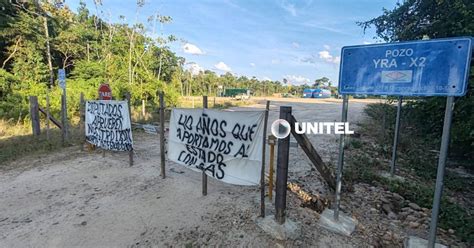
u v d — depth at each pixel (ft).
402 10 24.32
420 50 8.41
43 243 9.74
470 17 18.08
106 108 19.43
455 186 18.07
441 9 20.80
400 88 8.89
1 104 37.86
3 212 11.98
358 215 12.27
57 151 22.20
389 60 9.07
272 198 12.75
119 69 60.49
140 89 56.29
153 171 17.03
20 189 14.48
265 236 9.89
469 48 7.57
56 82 53.42
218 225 10.64
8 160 19.84
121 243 9.74
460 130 19.10
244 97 132.87
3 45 52.01
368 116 52.24
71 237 10.07
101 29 76.84
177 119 14.65
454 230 11.93
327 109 72.23
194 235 10.11
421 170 20.30
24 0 56.44
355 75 9.93
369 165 19.57
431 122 25.27
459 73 7.77
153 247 9.53
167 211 11.81
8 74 43.16
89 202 12.82
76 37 65.77
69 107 41.14
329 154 22.13
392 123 32.96
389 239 10.71
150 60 67.21
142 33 65.36
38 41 54.60
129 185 14.82
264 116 10.48
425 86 8.41
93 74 57.31
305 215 11.51
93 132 21.13
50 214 11.74
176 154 14.85
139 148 23.71
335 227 10.67
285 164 10.00
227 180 12.00
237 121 11.44
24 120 35.12
